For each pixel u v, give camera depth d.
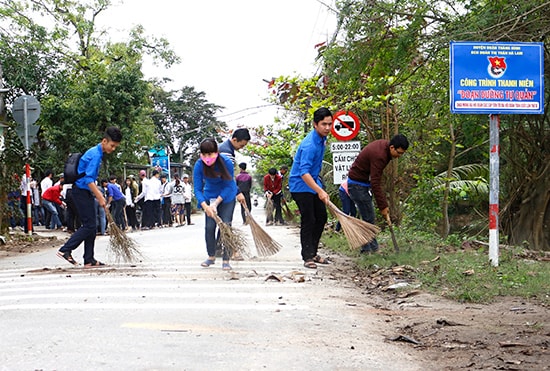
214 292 6.70
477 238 12.72
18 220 16.64
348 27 10.91
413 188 13.70
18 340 4.62
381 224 13.59
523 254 9.48
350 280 7.78
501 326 5.15
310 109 13.09
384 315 5.76
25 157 14.43
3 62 23.70
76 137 25.11
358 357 4.33
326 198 8.27
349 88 12.15
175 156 59.31
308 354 4.37
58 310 5.72
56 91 24.80
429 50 10.41
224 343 4.61
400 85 12.84
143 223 20.61
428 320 5.43
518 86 7.72
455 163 18.22
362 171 9.31
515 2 9.35
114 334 4.80
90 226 8.89
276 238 14.34
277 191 20.28
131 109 26.52
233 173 8.50
